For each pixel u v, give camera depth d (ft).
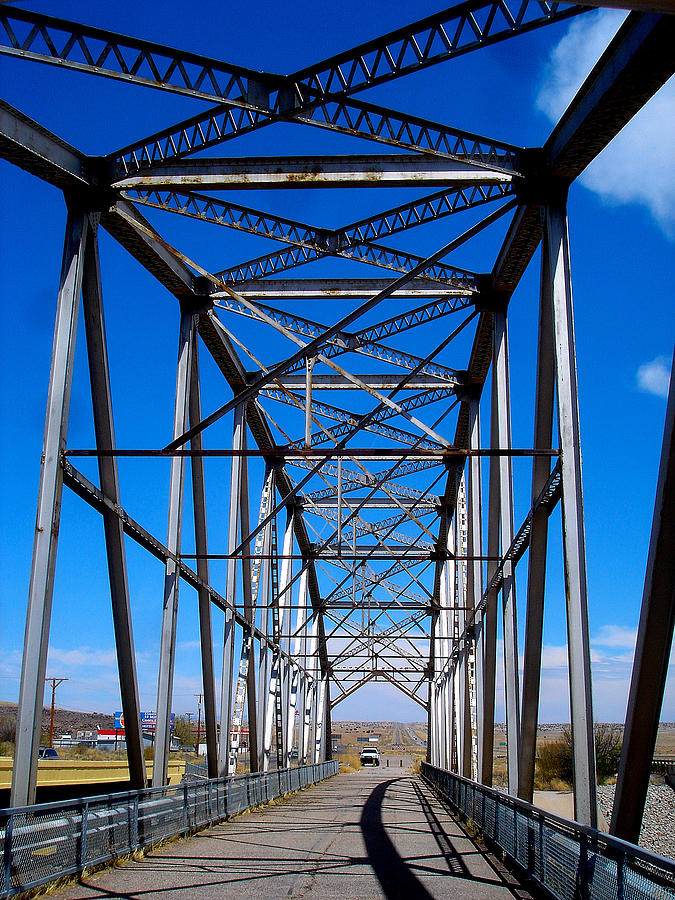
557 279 43.86
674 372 26.45
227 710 73.00
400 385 60.85
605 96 36.78
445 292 62.59
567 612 39.83
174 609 58.08
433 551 126.41
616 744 138.62
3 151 41.68
